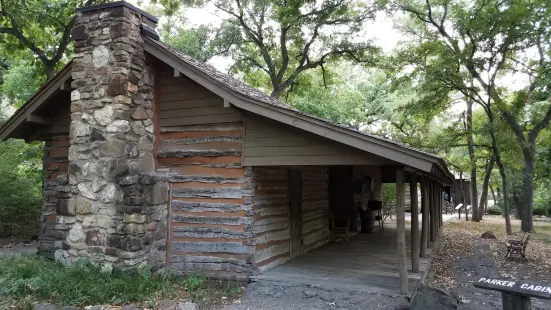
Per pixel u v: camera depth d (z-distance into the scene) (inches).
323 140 246.4
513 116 642.8
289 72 916.6
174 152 283.4
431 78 640.4
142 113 272.4
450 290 284.8
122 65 258.2
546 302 260.7
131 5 266.1
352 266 298.5
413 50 680.4
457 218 941.8
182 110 285.6
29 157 595.5
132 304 208.8
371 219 506.0
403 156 209.3
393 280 256.1
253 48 895.1
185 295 231.0
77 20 273.4
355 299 222.8
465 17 609.9
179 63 261.1
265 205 288.5
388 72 773.9
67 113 317.7
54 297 206.5
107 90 259.3
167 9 674.8
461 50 642.8
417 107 701.9
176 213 281.3
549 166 818.8
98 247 253.8
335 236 442.6
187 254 275.6
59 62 605.6
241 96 247.0
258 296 235.1
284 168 324.2
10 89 670.5
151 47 271.7
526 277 332.2
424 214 331.9
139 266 250.1
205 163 278.2
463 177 1119.6
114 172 253.4
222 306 218.8
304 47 855.7
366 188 579.5
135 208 250.8
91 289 212.7
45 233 316.8
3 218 468.8
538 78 609.3
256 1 772.6
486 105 648.4
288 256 322.7
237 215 268.2
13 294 203.8
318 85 977.5
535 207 1003.9
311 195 385.4
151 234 262.2
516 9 563.5
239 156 269.7
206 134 279.6
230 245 267.9
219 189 273.3
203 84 256.1
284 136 257.1
